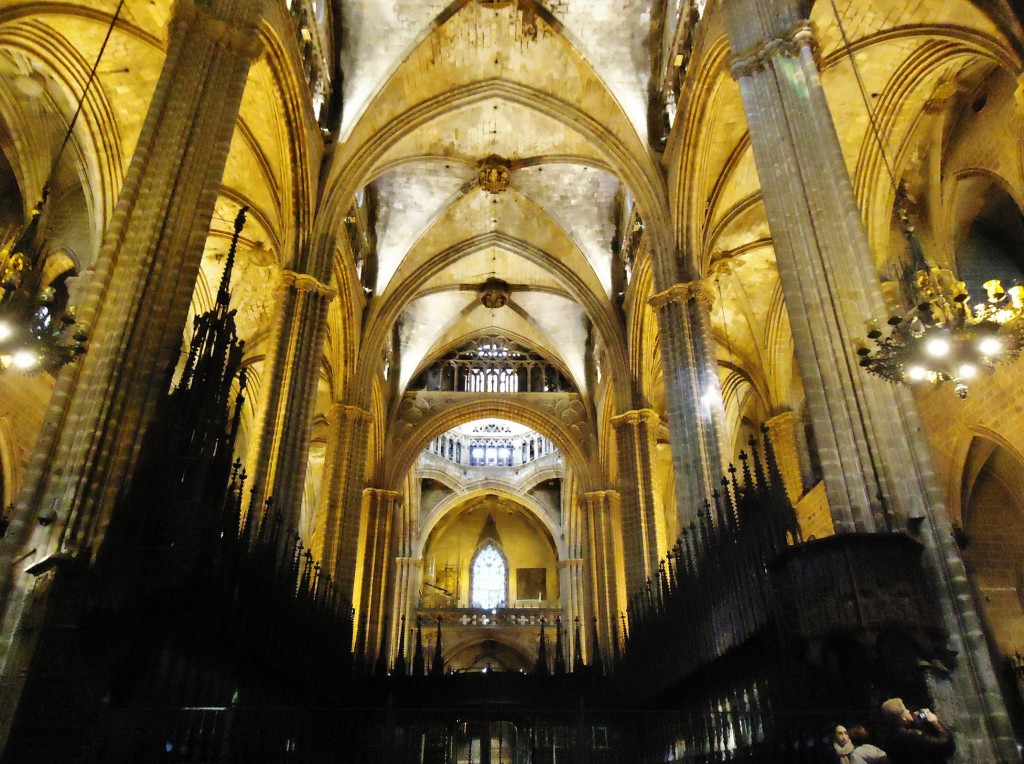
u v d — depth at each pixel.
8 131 18.97
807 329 10.69
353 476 26.22
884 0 15.74
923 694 8.17
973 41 14.81
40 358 9.61
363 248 28.25
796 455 25.83
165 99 11.92
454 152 26.34
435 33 22.39
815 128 11.96
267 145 20.38
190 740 9.98
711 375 18.36
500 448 45.84
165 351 10.27
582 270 29.62
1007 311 9.63
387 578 31.84
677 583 15.57
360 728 15.20
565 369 36.16
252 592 11.91
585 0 22.00
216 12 13.07
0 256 10.22
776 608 9.57
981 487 19.81
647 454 25.61
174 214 11.09
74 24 17.34
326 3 21.94
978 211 19.20
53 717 7.93
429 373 37.06
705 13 17.94
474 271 32.66
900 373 9.68
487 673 20.11
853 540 8.75
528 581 47.03
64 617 8.24
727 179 20.88
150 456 9.65
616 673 20.06
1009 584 18.80
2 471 19.12
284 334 19.06
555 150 25.95
